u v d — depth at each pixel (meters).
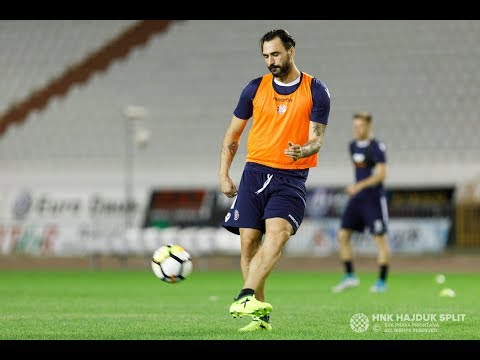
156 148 113.25
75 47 126.81
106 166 112.62
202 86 117.69
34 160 116.06
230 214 25.64
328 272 76.56
